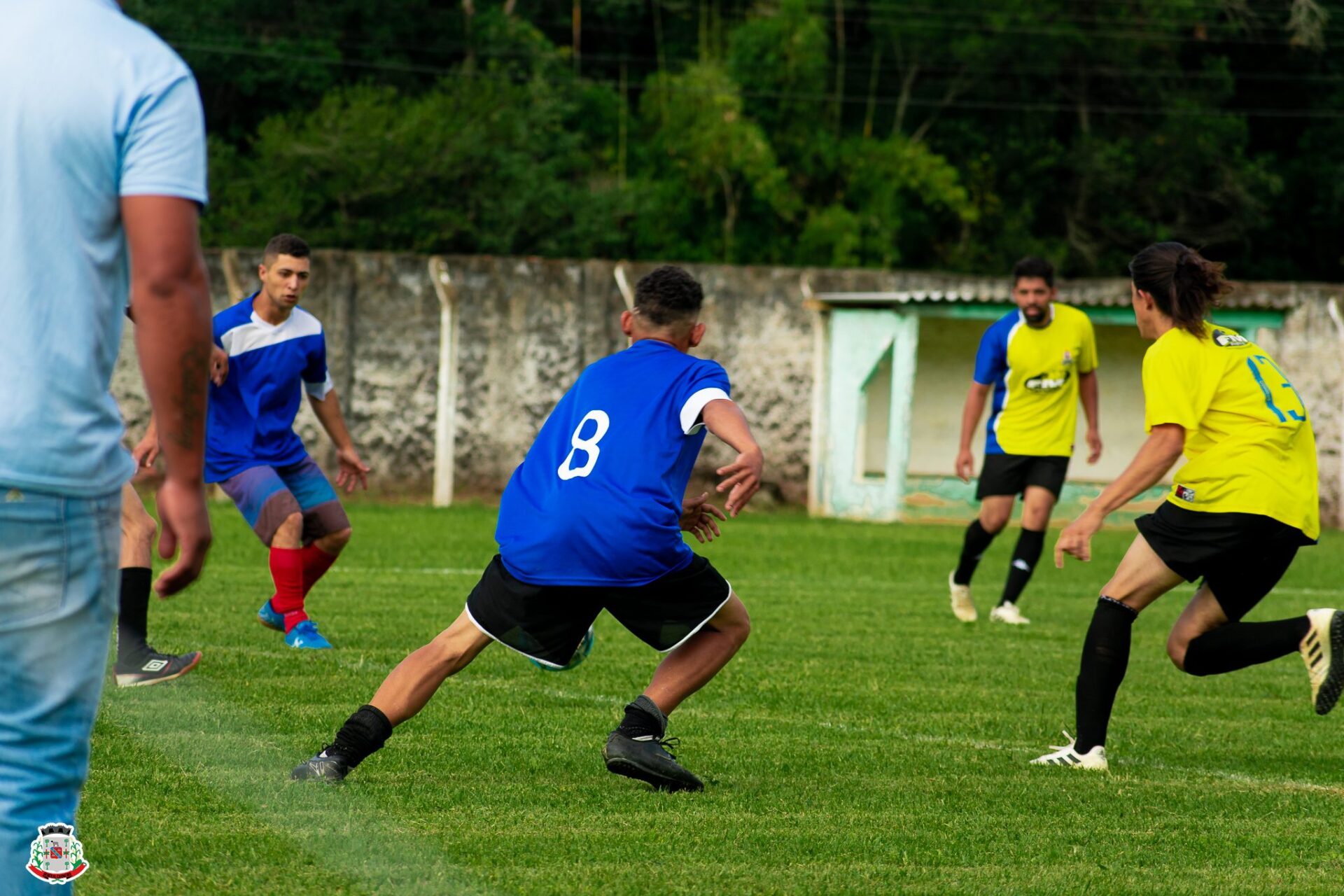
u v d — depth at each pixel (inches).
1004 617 993.5
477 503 2011.6
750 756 526.6
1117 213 4370.1
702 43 4409.5
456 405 2006.6
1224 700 712.4
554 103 3841.0
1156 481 514.0
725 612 461.4
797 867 374.3
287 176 3491.6
